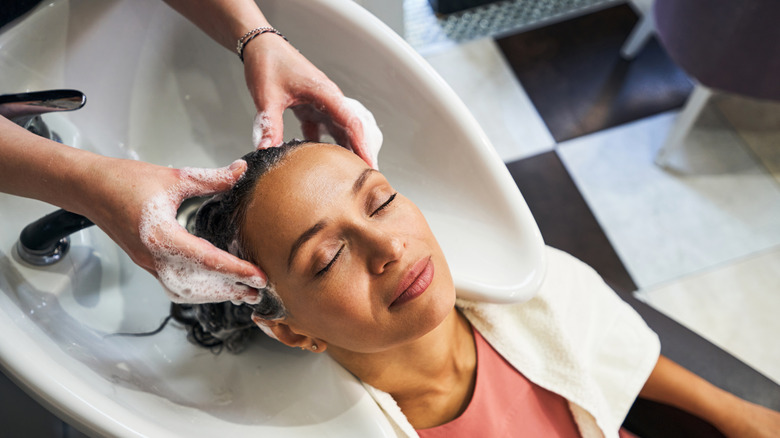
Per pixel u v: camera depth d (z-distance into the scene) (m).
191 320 0.76
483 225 0.80
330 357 0.75
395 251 0.60
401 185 0.86
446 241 0.82
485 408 0.83
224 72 0.83
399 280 0.62
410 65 0.77
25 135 0.62
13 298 0.65
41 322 0.65
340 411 0.70
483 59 1.84
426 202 0.84
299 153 0.64
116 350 0.69
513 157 1.70
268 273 0.63
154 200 0.58
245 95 0.85
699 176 1.66
